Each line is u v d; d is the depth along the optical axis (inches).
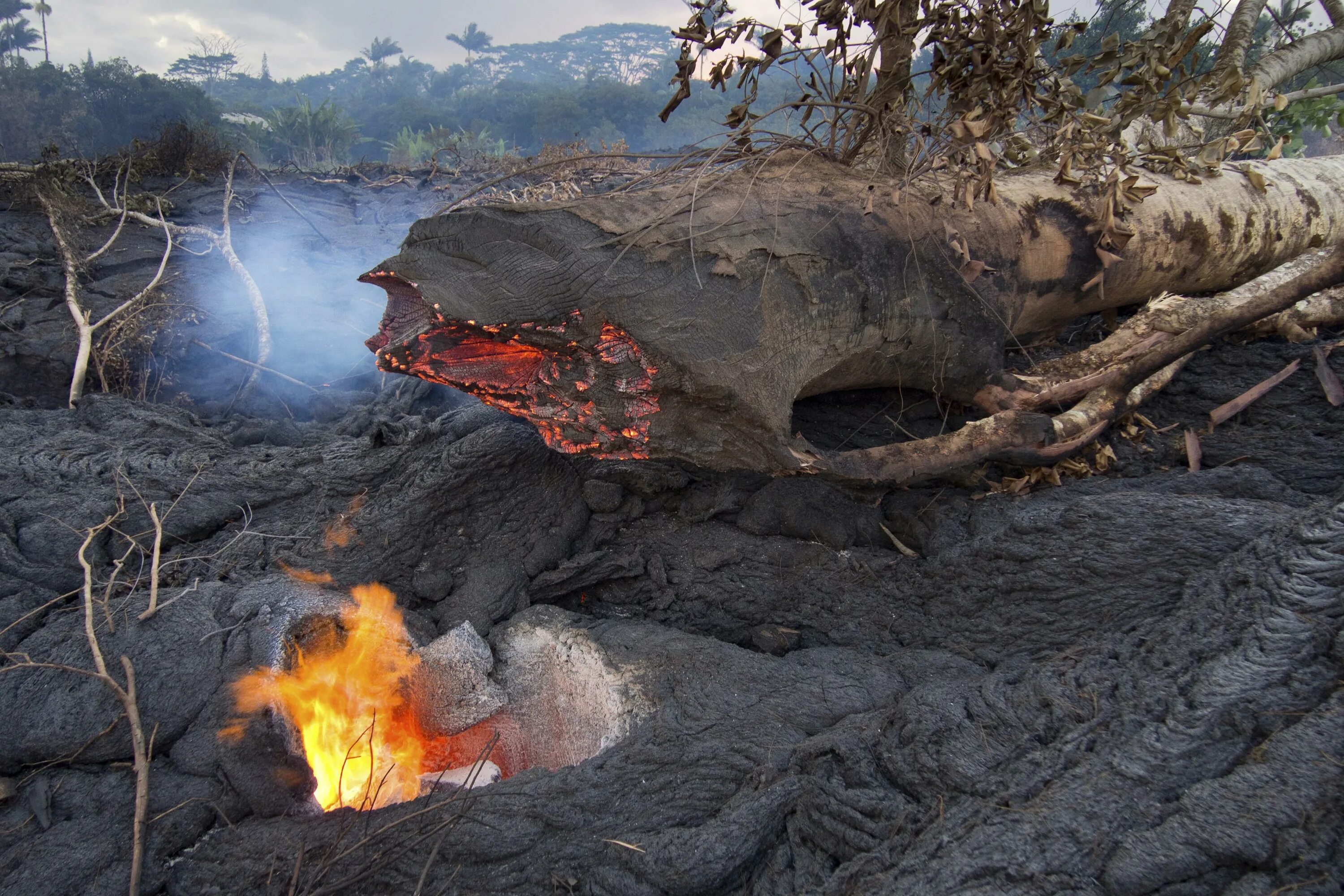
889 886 114.0
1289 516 148.8
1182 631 134.2
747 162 188.4
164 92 2132.1
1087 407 190.4
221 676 172.6
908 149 213.3
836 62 195.6
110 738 161.5
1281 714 110.8
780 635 198.7
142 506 210.7
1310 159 265.7
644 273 155.6
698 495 216.7
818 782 139.2
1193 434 194.7
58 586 193.2
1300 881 92.4
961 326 192.5
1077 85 229.8
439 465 213.3
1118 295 221.6
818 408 218.1
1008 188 206.4
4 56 2664.9
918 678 169.6
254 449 247.6
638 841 137.5
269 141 1991.9
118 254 425.7
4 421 254.7
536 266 154.6
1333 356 199.3
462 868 141.9
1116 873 102.3
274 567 207.0
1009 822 113.8
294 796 167.2
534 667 196.4
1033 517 176.2
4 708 160.6
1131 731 119.6
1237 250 229.5
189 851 154.6
